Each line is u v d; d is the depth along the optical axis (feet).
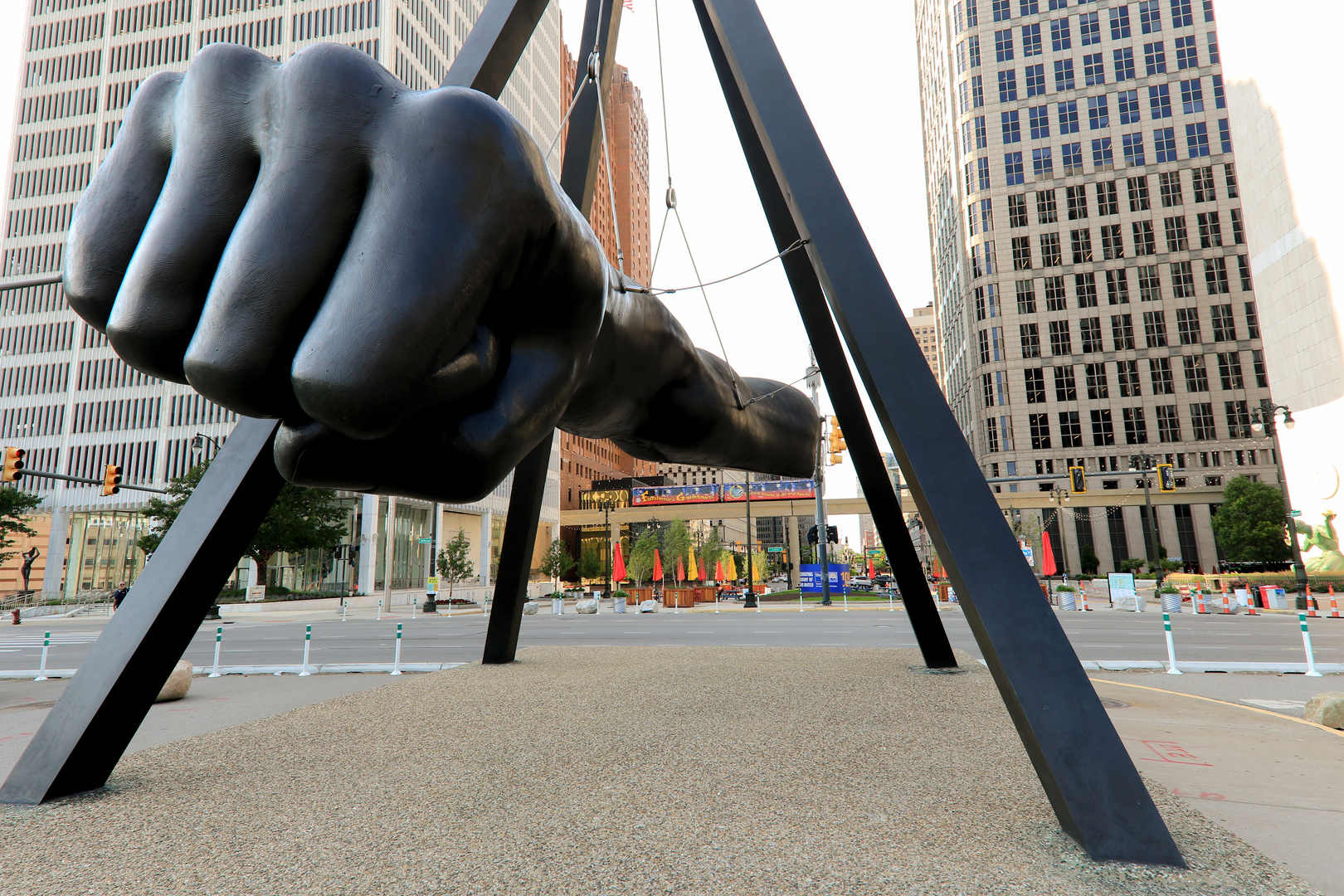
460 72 22.03
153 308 11.28
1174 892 9.16
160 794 13.97
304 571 179.01
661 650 38.86
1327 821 12.78
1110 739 10.98
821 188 16.74
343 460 11.66
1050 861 10.09
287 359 10.68
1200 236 231.50
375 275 10.20
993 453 238.48
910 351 14.75
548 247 12.46
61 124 204.23
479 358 11.73
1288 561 175.01
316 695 31.32
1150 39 240.12
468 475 12.26
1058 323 238.68
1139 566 199.11
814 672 29.30
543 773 14.84
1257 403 220.23
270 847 11.03
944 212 293.23
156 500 138.82
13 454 58.80
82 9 208.13
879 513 30.27
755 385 28.22
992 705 21.84
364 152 10.83
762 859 10.23
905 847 10.64
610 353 18.02
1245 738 19.94
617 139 461.37
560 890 9.34
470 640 64.03
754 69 18.56
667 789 13.64
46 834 11.75
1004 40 253.65
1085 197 241.35
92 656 15.02
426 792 13.73
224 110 11.52
